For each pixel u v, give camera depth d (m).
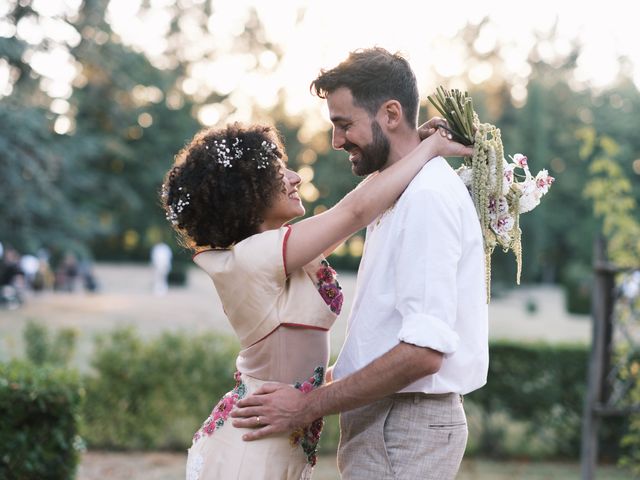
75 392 4.46
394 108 2.14
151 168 32.69
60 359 7.93
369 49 2.20
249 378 2.21
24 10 20.86
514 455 7.38
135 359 7.15
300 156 36.47
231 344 7.38
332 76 2.15
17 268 21.14
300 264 2.11
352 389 2.01
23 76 20.75
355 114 2.15
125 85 27.44
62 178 24.12
